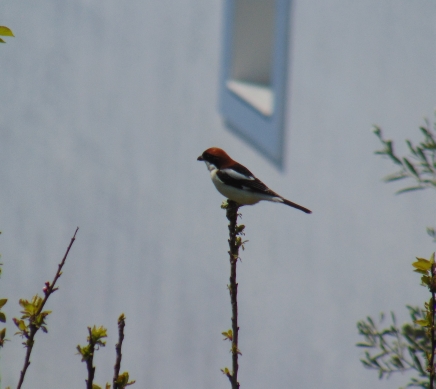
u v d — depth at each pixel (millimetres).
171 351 13047
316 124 10758
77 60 13875
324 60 10602
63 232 14422
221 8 11820
